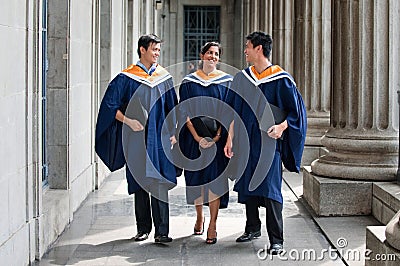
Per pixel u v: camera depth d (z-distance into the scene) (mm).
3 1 5070
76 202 8289
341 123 8242
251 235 6738
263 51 6398
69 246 6484
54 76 7559
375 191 7578
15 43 5414
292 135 6285
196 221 6992
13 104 5363
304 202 8688
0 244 5000
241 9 23719
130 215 7938
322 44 11867
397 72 7992
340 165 7973
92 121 9609
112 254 6227
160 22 24016
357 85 8094
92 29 9500
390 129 7949
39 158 5965
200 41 24578
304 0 11969
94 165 9758
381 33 7977
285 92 6285
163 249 6422
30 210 5824
